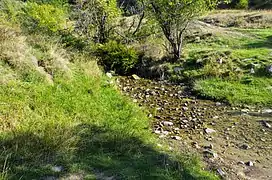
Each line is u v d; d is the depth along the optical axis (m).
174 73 14.23
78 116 8.78
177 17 14.57
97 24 17.12
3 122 7.59
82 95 10.26
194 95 12.22
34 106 8.75
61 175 6.06
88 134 7.70
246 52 15.26
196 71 14.02
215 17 26.34
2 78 9.34
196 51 15.88
